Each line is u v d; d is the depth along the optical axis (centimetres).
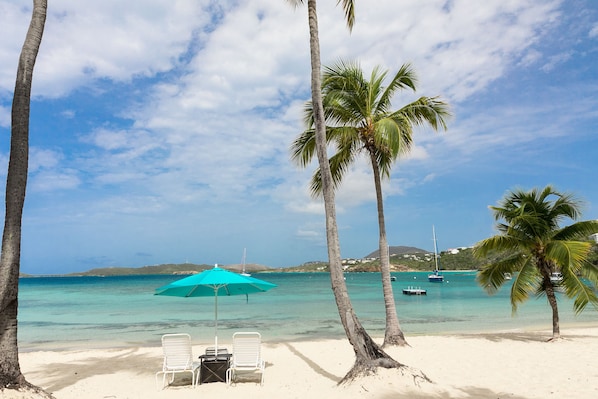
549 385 782
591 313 2420
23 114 707
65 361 1170
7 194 680
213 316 2434
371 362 762
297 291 5069
